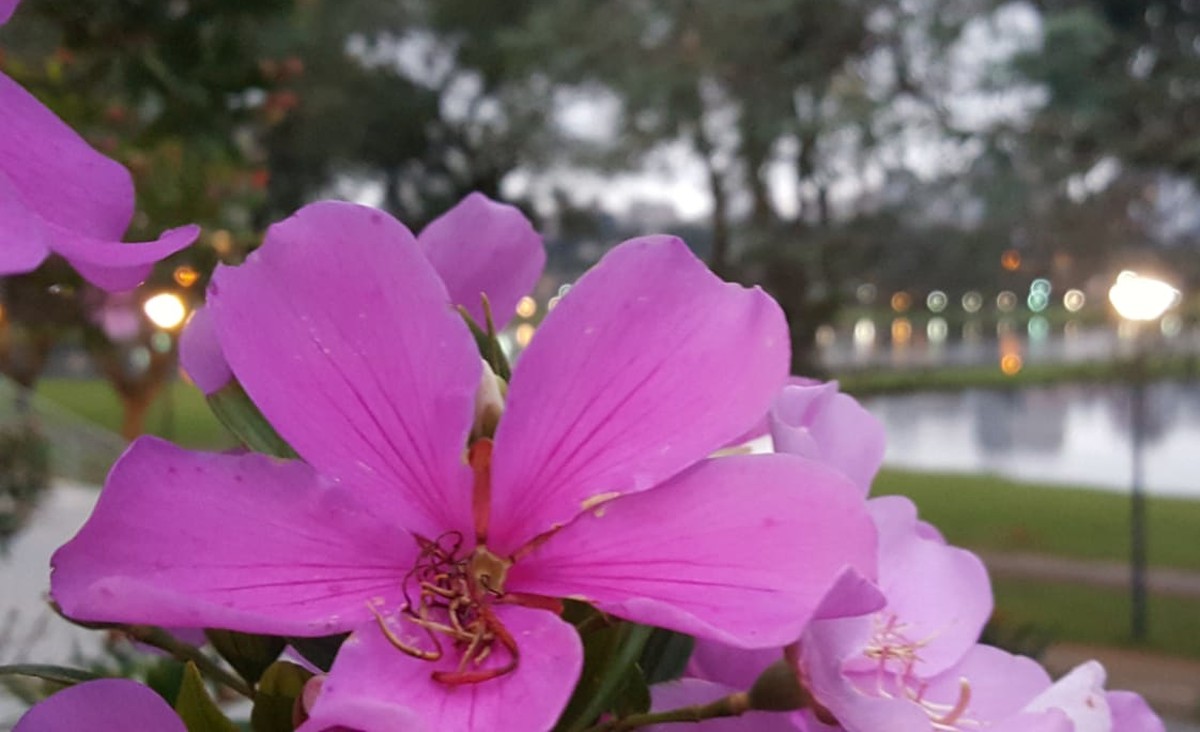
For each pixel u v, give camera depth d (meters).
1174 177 2.16
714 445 0.11
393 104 4.45
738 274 2.97
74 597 0.10
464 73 4.65
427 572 0.11
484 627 0.11
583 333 0.11
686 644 0.13
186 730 0.10
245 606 0.10
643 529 0.11
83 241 0.09
